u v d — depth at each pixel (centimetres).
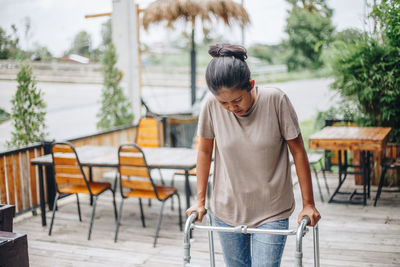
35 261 343
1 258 199
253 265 178
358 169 545
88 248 371
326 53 553
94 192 408
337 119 572
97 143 566
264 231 165
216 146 191
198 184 195
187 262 172
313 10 1875
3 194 433
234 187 181
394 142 530
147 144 542
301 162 176
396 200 480
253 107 173
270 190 176
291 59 2195
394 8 492
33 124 493
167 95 1911
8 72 614
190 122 673
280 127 174
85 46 1352
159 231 410
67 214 473
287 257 337
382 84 505
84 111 1484
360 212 441
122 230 416
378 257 329
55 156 405
